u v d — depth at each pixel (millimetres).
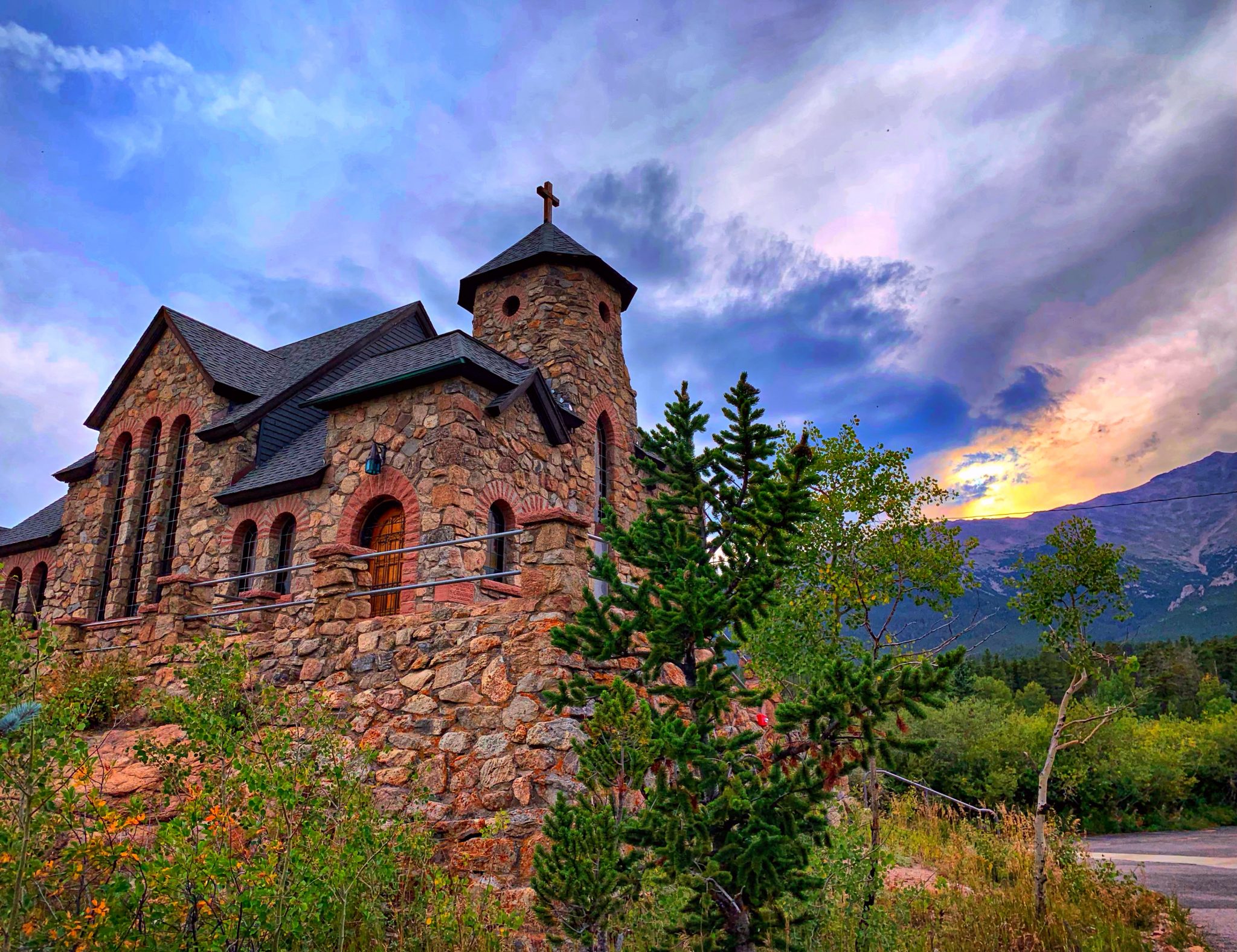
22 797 5883
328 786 8141
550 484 18531
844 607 15539
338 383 18141
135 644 14547
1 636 6969
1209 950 9273
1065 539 11648
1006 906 10406
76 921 5535
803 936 7742
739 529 7207
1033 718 36438
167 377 22641
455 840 9156
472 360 16031
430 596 14906
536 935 7953
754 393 7457
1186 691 68375
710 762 6535
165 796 7281
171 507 21531
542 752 9031
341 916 7141
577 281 22469
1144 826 34969
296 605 12164
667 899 6973
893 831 16094
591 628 7527
